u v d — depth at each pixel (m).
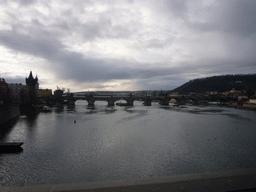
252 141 71.06
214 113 171.62
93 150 60.19
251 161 51.34
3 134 82.88
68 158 53.19
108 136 78.62
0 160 51.59
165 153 57.44
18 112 158.38
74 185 18.03
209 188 17.56
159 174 43.38
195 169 46.19
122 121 121.56
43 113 174.62
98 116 150.38
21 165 48.34
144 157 54.03
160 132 86.56
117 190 17.23
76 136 78.69
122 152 58.28
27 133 84.94
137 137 76.81
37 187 17.77
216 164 49.25
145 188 17.59
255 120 125.31
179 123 112.75
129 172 44.47
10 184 39.03
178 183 18.48
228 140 72.31
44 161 51.03
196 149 61.38
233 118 135.50
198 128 96.44
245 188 17.58
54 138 75.44
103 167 47.25
